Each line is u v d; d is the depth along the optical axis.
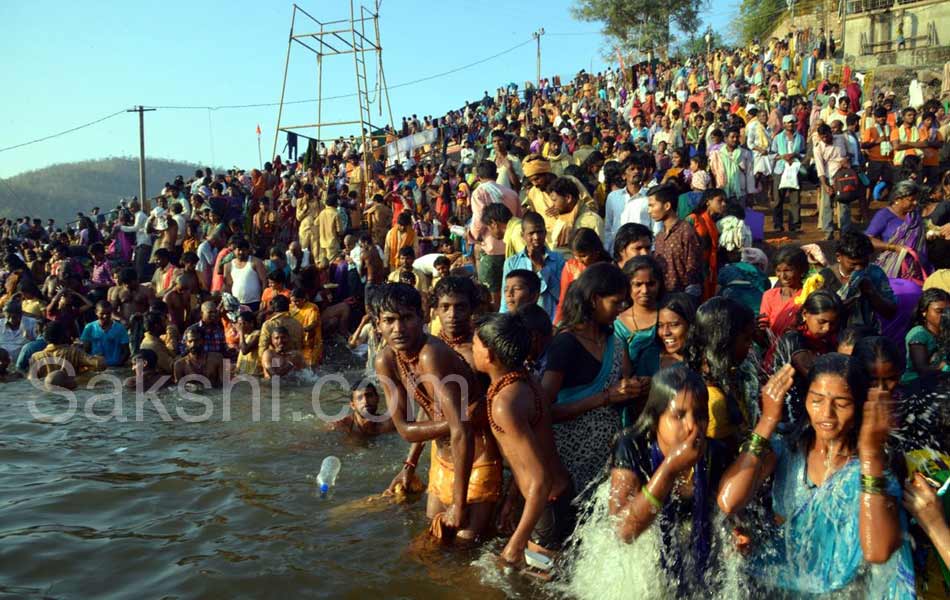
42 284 14.62
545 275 5.88
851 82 17.23
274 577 3.81
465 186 14.03
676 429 3.25
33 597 3.64
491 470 4.23
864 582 3.13
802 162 13.79
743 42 40.25
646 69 29.73
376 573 3.86
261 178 17.45
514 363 3.73
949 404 3.75
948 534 2.97
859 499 3.05
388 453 5.91
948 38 23.77
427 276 10.16
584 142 12.52
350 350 10.43
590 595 3.59
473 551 4.09
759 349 4.56
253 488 5.14
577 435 4.11
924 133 12.09
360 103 17.23
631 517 3.35
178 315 11.22
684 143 14.62
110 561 4.02
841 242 5.31
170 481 5.28
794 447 3.37
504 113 27.62
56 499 4.93
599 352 4.14
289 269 11.73
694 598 3.43
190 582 3.76
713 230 6.51
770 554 3.39
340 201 15.17
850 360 3.09
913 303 5.48
